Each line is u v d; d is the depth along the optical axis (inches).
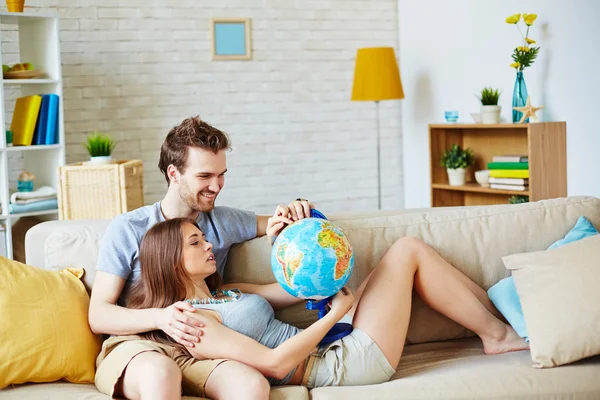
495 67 197.8
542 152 173.2
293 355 81.8
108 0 208.5
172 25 215.8
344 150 237.3
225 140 92.9
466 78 208.8
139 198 179.0
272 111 228.2
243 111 225.1
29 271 89.4
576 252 90.0
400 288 89.5
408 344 99.0
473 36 204.7
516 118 179.9
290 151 231.3
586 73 170.4
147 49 213.9
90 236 96.8
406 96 237.1
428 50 224.1
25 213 177.2
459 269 99.7
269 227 91.0
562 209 104.1
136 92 213.8
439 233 100.5
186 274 88.2
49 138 183.5
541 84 183.8
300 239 81.5
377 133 234.7
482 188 187.5
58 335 85.0
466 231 101.0
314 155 234.1
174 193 93.6
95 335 89.7
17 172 200.8
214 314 85.7
